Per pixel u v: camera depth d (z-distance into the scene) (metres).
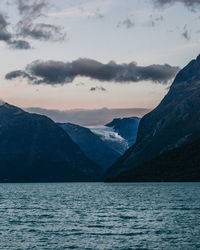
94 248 61.44
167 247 61.53
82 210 116.62
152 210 112.00
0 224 86.94
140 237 69.62
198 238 68.00
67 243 65.19
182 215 98.44
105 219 93.88
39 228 80.56
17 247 62.38
